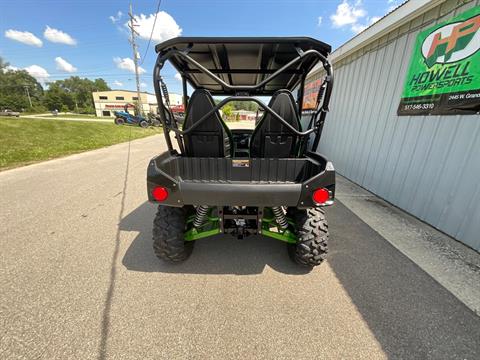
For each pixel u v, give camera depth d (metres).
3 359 1.29
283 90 1.74
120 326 1.50
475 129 2.37
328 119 5.84
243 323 1.54
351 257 2.25
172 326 1.51
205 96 1.75
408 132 3.27
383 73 3.82
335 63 5.44
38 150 7.88
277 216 1.90
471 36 2.39
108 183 4.61
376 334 1.47
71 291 1.80
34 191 4.11
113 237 2.61
